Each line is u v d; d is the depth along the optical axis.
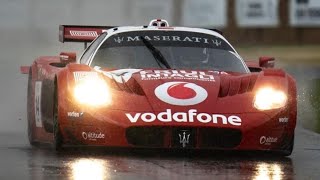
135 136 22.50
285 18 120.12
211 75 24.48
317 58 88.88
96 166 21.27
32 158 22.77
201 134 22.39
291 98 23.52
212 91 23.33
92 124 22.66
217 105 22.91
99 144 22.75
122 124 22.41
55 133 23.83
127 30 27.59
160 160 22.56
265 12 119.00
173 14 107.81
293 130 23.50
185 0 109.56
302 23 120.75
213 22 114.75
